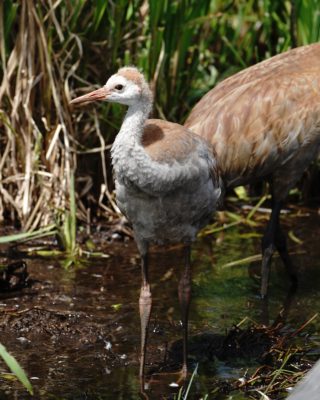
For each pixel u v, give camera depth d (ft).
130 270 39.42
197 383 30.91
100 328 34.17
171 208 30.40
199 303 36.94
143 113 29.40
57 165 42.50
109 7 42.80
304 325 33.68
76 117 43.09
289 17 47.32
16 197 42.68
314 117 38.22
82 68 42.93
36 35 41.73
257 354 32.94
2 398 29.45
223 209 45.34
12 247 40.78
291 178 38.91
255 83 38.32
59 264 39.65
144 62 43.68
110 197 43.93
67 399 29.53
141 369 30.73
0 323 34.09
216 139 37.42
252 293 38.09
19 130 42.39
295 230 44.11
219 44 48.75
